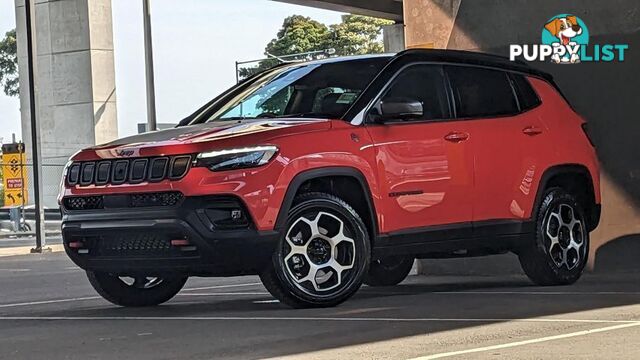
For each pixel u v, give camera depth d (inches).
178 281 315.0
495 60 337.7
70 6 1892.2
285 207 272.4
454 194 311.6
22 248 968.3
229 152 268.2
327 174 280.5
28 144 1870.1
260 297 341.1
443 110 316.2
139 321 266.2
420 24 413.4
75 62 1894.7
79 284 461.1
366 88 301.1
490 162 322.0
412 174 301.1
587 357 191.9
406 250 301.3
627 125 380.5
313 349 207.6
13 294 406.9
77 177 286.0
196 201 265.4
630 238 383.2
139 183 272.2
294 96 307.7
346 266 284.5
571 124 352.8
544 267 340.2
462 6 404.5
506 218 327.3
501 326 235.1
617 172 383.2
